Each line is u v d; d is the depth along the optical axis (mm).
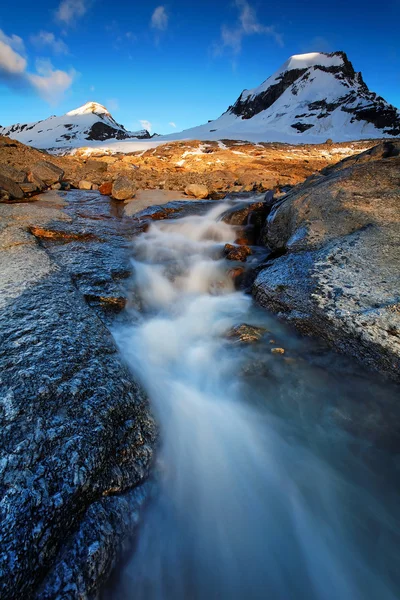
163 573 2365
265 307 5363
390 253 4715
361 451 3189
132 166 29203
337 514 2836
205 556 2523
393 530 2699
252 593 2400
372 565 2529
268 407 3779
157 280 6660
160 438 3094
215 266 7438
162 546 2471
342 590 2438
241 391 4020
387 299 3959
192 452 3238
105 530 2172
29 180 14078
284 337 4758
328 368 4027
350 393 3701
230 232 9719
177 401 3789
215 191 16438
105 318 5004
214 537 2641
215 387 4152
